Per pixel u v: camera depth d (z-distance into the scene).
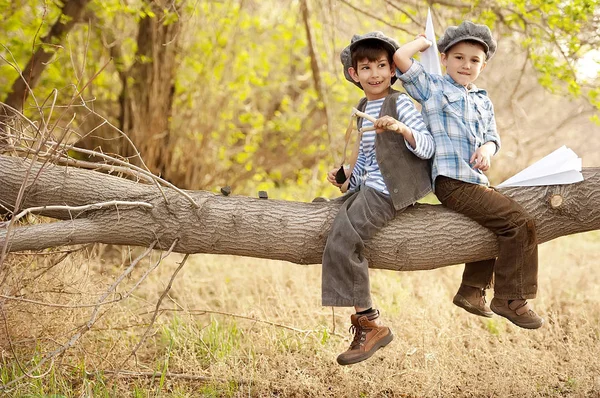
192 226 3.44
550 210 3.43
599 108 5.27
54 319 4.04
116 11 6.42
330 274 3.20
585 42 5.06
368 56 3.30
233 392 3.77
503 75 8.18
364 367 4.00
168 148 7.70
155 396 3.65
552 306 5.21
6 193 3.48
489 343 4.50
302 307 4.84
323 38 7.35
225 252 3.53
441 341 4.23
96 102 7.23
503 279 3.26
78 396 3.62
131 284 5.37
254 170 8.47
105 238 3.45
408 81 3.33
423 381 3.79
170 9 6.34
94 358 4.00
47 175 3.49
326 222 3.42
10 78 6.02
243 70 7.95
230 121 8.54
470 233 3.38
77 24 6.64
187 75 7.74
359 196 3.29
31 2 5.82
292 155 8.83
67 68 6.68
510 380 3.77
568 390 3.80
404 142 3.26
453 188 3.29
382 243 3.37
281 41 8.41
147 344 4.44
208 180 8.18
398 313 4.82
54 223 3.41
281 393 3.80
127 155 7.36
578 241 7.52
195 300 5.21
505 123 8.89
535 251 3.26
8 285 3.86
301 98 9.20
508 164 9.48
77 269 4.45
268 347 4.23
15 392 3.41
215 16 7.61
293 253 3.46
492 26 5.48
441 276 5.82
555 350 4.28
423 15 6.10
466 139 3.29
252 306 4.95
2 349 3.81
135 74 7.29
